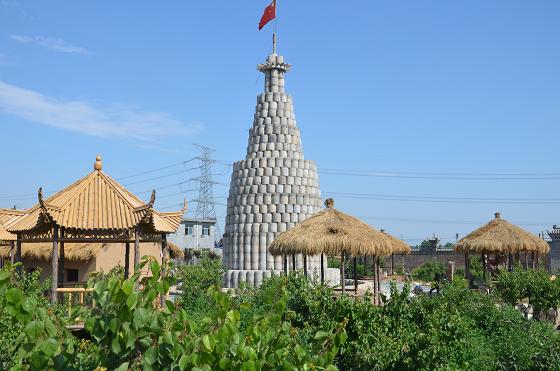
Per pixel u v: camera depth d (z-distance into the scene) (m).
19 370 6.11
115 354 5.95
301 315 16.78
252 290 24.06
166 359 5.80
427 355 14.76
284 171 43.09
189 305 23.67
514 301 24.70
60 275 23.11
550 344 17.36
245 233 42.59
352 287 38.22
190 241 79.31
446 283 25.39
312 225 28.64
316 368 7.06
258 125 44.38
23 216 21.42
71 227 18.92
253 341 6.79
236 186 43.91
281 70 45.53
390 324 15.69
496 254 36.81
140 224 19.72
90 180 21.00
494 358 17.17
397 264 68.12
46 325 5.78
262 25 46.59
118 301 5.70
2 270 5.93
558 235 60.94
